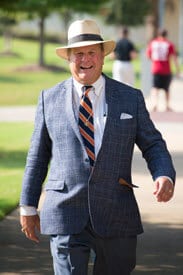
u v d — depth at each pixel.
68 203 8.48
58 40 110.50
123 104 8.63
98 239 8.52
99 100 8.66
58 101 8.68
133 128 8.59
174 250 13.34
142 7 102.44
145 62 43.09
